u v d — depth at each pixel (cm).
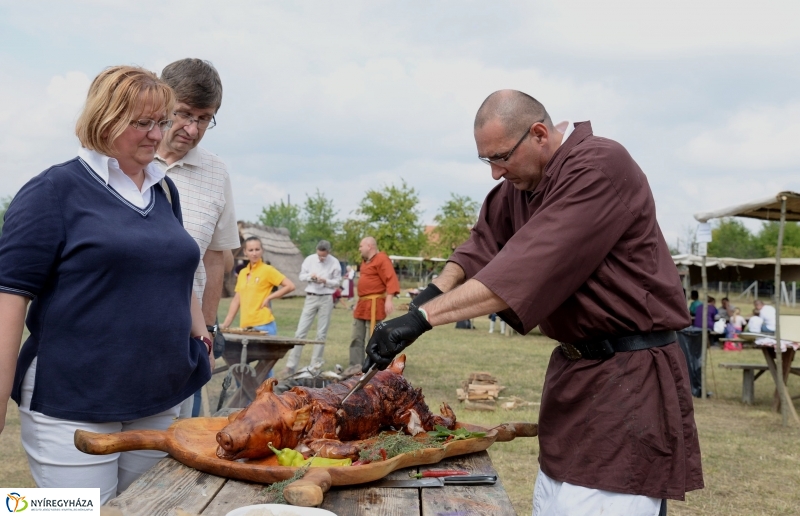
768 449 670
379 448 210
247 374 547
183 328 230
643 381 219
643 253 223
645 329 220
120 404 217
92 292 211
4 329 202
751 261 1612
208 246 337
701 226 1002
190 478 190
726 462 614
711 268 1927
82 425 213
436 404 807
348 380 249
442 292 269
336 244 4853
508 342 1639
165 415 239
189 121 294
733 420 825
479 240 278
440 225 4853
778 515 477
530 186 244
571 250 209
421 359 1234
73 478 214
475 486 199
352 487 193
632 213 218
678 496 216
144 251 216
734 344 1686
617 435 218
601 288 219
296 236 5684
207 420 231
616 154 219
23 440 223
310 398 216
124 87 210
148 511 165
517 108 230
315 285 955
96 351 212
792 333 895
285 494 165
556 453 230
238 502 174
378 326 215
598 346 224
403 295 3559
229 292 1952
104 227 212
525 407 807
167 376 226
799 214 954
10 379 204
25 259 203
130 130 214
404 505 180
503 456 594
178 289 230
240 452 194
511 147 230
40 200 205
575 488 222
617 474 216
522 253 209
